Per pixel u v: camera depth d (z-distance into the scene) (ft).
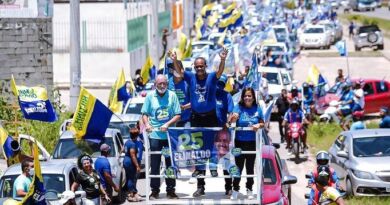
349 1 591.78
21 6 170.30
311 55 322.75
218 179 78.59
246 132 75.46
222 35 214.90
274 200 77.00
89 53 217.97
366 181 100.83
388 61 299.58
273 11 390.63
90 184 85.15
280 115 148.56
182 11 360.69
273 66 214.90
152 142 74.74
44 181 84.64
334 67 284.82
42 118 106.93
